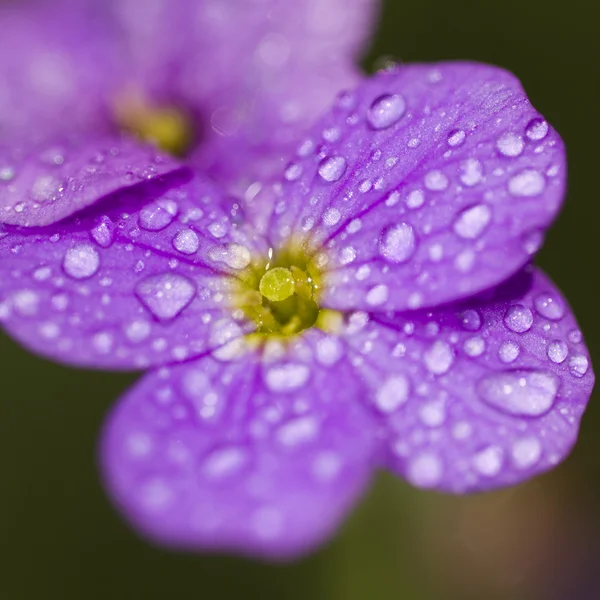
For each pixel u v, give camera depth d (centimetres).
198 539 8
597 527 10
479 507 10
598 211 11
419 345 9
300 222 9
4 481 11
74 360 9
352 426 9
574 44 11
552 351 9
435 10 11
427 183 9
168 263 9
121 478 8
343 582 10
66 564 11
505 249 9
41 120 10
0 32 11
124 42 11
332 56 10
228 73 10
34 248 9
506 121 9
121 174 9
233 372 9
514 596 10
